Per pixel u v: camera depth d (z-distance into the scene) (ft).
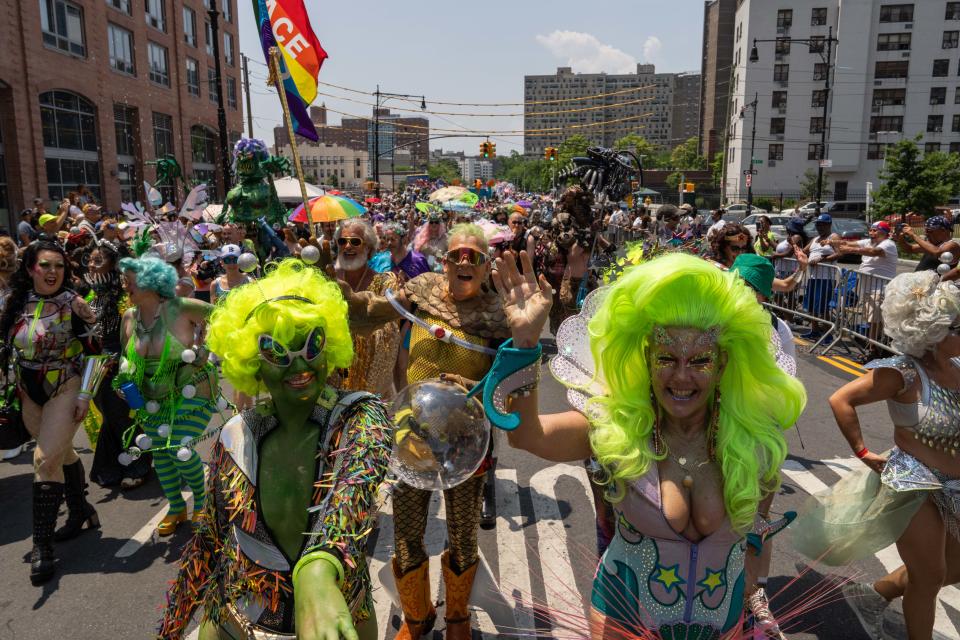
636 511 6.74
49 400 13.58
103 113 100.12
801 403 6.88
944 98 206.90
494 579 11.94
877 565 13.06
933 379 9.31
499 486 17.12
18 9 82.69
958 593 12.16
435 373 11.12
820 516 10.66
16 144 82.33
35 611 12.05
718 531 6.69
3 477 18.30
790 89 214.48
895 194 115.65
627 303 6.56
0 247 19.63
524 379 6.36
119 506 16.30
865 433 20.61
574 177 52.80
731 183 229.45
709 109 337.11
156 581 13.00
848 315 31.32
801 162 217.97
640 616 6.78
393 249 21.71
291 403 6.34
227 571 6.58
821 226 35.14
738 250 14.73
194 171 132.46
